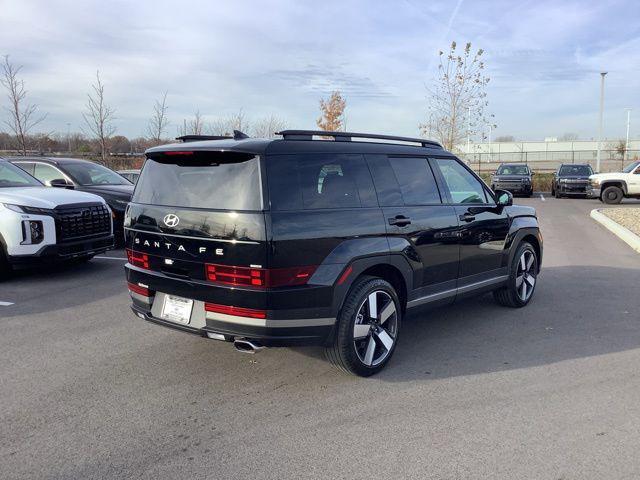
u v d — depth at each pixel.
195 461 3.20
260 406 3.92
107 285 7.68
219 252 3.84
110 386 4.26
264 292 3.72
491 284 5.90
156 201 4.32
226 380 4.38
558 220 16.56
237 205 3.81
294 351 5.01
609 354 4.94
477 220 5.56
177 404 3.95
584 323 5.89
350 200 4.27
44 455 3.26
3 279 7.82
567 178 25.42
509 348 5.12
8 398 4.04
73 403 3.96
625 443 3.37
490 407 3.88
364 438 3.46
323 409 3.86
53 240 7.68
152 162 4.50
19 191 8.02
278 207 3.79
